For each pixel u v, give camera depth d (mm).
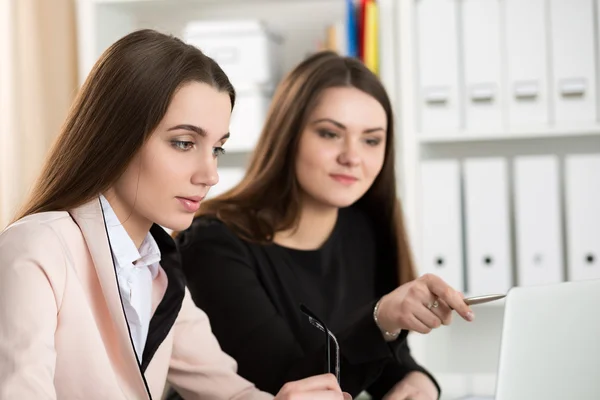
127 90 1039
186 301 1347
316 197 1640
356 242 1769
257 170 1689
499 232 2473
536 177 2459
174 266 1209
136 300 1155
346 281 1713
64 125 1082
